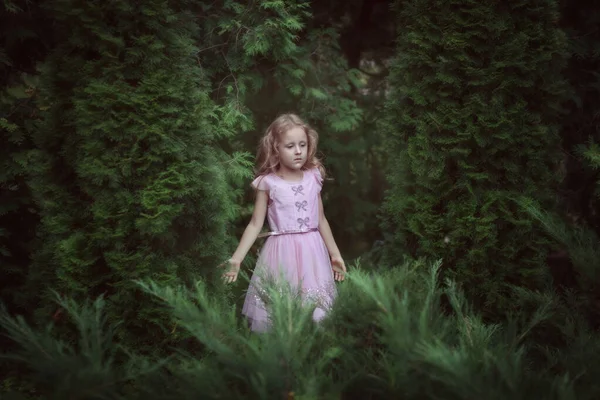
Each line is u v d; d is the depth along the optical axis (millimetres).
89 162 2686
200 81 3158
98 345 2223
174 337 2779
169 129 2783
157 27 2746
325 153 4617
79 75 2695
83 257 2758
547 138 3223
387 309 2131
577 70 4020
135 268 2773
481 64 3168
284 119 3221
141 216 2771
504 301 3172
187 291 2654
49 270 2836
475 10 3074
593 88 3951
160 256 2867
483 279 3193
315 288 3115
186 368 2154
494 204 3197
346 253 5184
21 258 3393
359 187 5164
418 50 3205
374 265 4297
